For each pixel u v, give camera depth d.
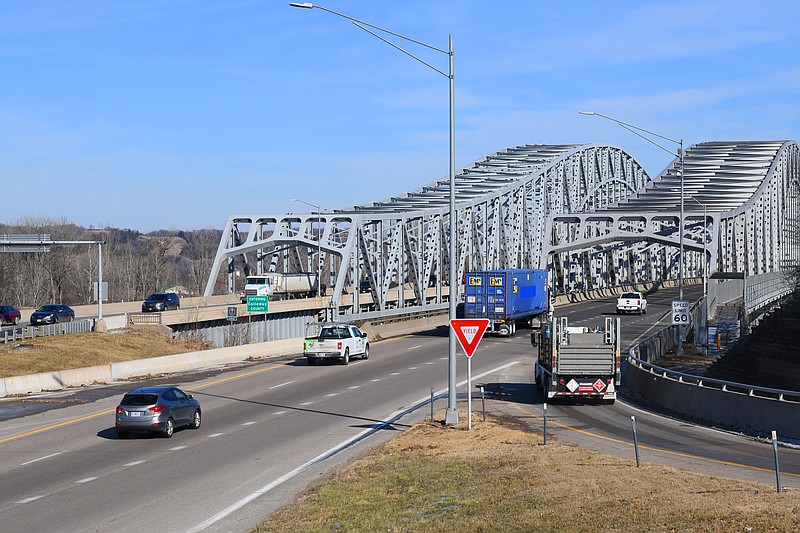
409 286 100.19
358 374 45.28
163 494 19.67
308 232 91.38
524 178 104.88
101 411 34.50
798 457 21.59
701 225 102.44
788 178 129.88
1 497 19.70
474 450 22.64
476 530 14.38
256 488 20.02
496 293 64.69
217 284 193.88
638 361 39.06
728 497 15.47
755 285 57.69
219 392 39.66
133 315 67.56
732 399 28.02
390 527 15.13
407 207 94.88
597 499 15.85
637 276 144.88
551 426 27.69
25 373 48.69
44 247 53.38
